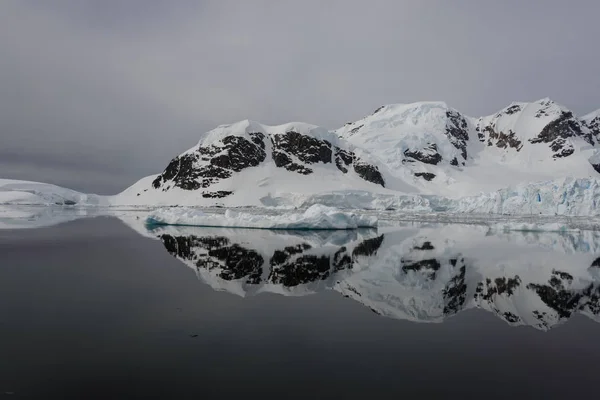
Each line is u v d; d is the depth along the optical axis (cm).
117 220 5253
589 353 783
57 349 764
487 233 3738
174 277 1494
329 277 1552
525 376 671
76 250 2211
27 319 951
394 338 859
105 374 658
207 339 833
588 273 1662
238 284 1396
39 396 580
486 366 712
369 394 596
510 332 913
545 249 2492
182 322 948
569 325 973
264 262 1897
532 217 6744
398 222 5516
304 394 594
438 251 2361
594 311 1101
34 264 1741
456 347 809
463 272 1675
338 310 1076
